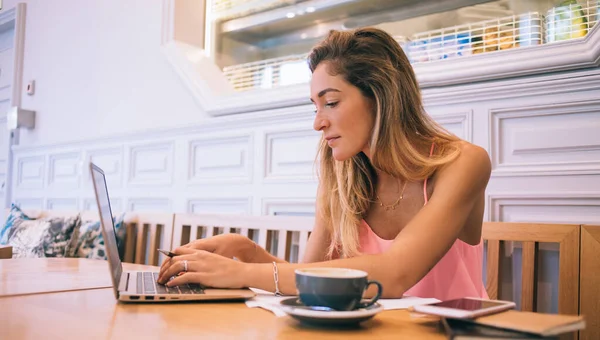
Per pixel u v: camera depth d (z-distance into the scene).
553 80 1.52
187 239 2.17
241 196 2.32
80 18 3.40
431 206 0.95
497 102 1.63
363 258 0.87
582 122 1.50
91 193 3.07
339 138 1.05
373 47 1.06
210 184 2.46
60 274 1.21
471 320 0.59
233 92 2.57
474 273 1.19
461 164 1.01
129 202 2.85
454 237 0.94
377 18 2.28
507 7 1.88
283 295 0.90
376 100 1.05
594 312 1.25
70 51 3.45
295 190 2.13
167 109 2.73
